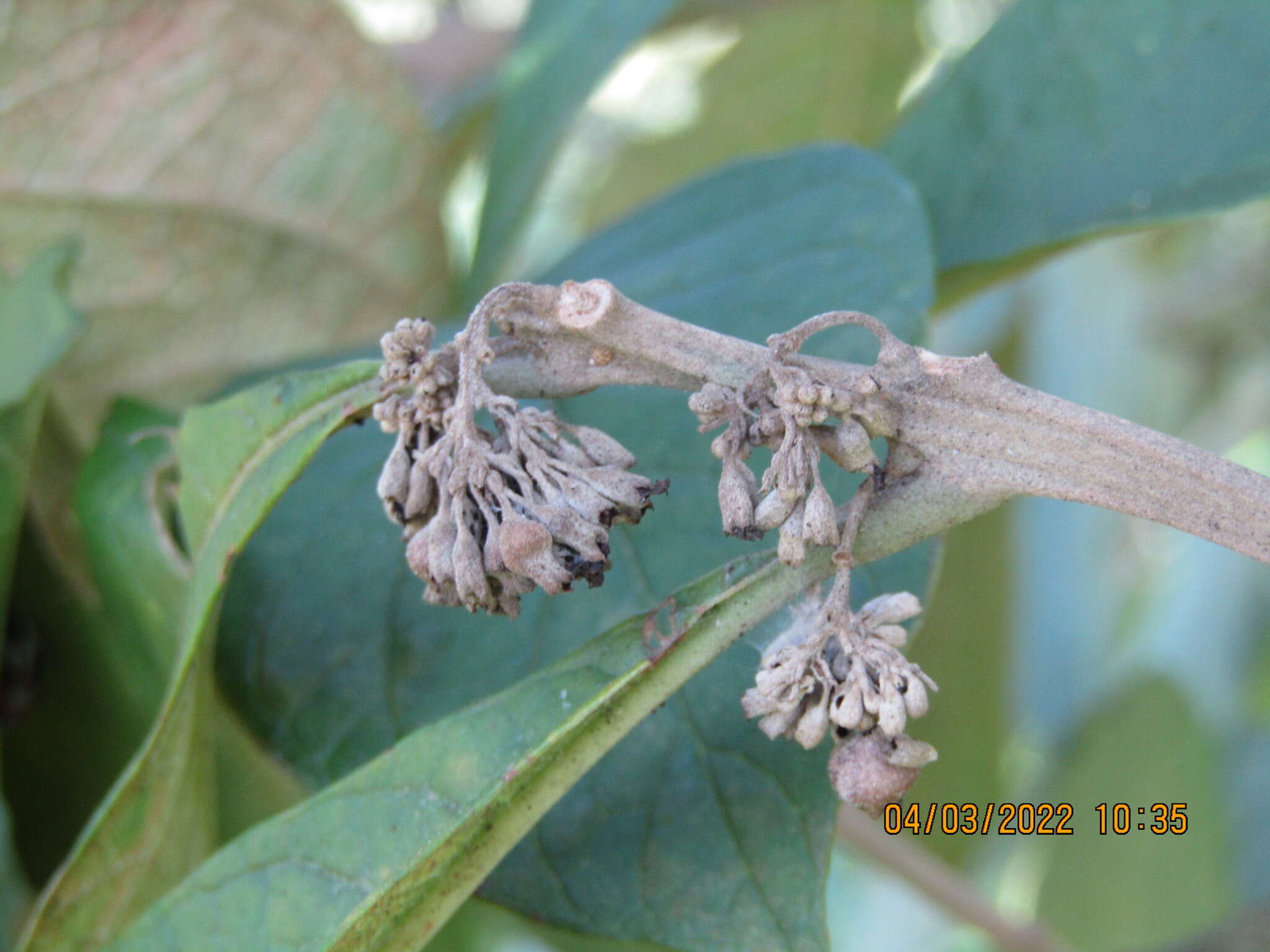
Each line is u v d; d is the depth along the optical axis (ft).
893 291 0.72
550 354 0.60
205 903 0.63
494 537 0.59
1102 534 1.42
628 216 0.82
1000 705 1.21
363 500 0.73
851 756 0.59
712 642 0.59
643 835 0.64
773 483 0.58
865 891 1.69
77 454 0.79
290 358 0.84
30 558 0.76
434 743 0.61
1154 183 0.78
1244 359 1.72
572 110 0.93
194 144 0.88
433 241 0.99
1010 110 0.82
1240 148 0.77
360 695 0.69
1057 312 1.38
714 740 0.65
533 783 0.60
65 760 0.78
